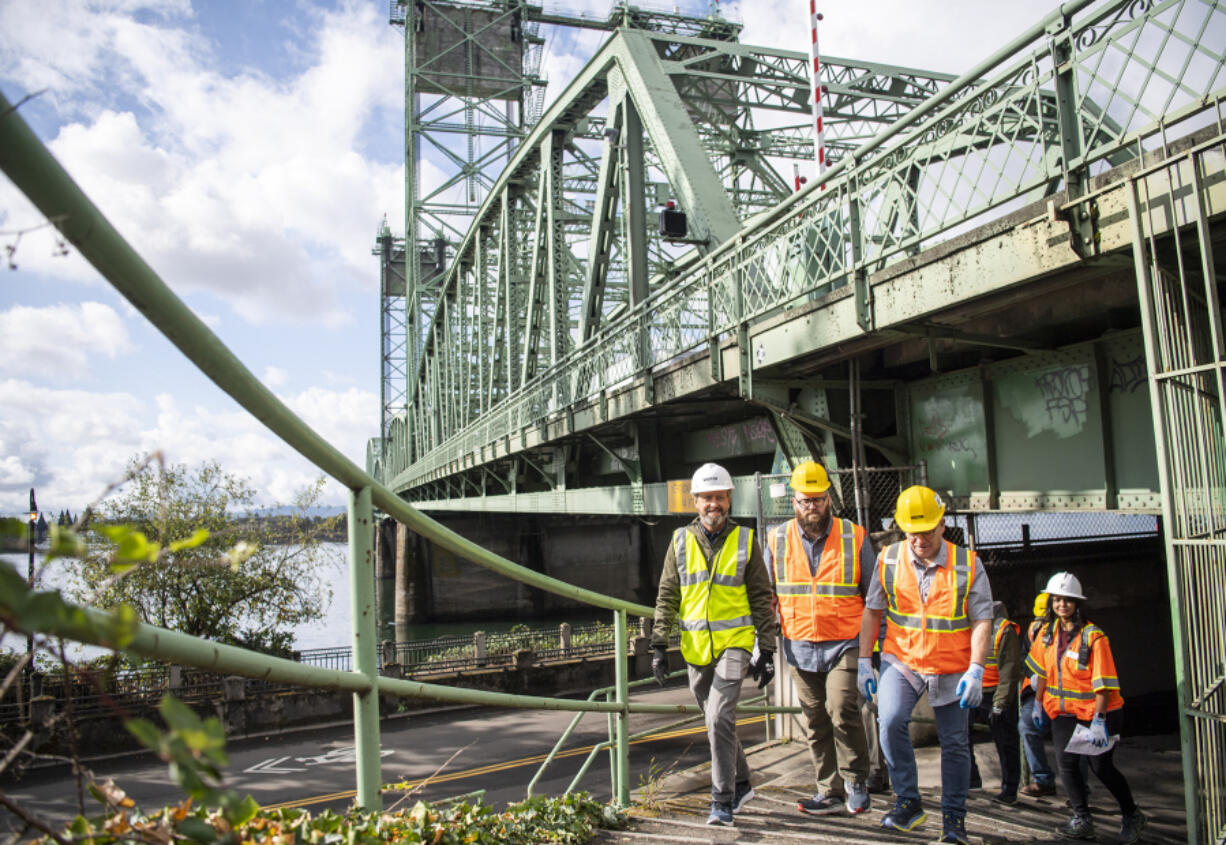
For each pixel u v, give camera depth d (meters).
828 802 4.60
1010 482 7.32
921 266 6.02
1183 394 4.11
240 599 20.42
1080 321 6.43
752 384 8.40
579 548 51.47
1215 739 3.69
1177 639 3.80
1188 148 4.21
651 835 3.81
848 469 8.11
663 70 15.28
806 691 4.70
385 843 2.11
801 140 22.58
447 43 55.88
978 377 7.64
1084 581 12.52
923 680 4.10
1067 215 4.84
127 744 16.05
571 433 16.42
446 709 19.42
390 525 68.94
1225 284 5.21
